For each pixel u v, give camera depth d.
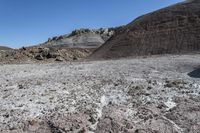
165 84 24.89
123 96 21.45
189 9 79.25
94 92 22.47
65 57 84.31
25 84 25.50
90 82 26.19
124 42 75.38
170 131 15.93
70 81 26.78
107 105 19.38
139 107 19.00
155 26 77.69
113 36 88.56
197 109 18.67
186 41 63.66
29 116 17.03
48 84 25.36
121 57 66.44
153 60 43.06
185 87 23.75
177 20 75.31
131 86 24.30
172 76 28.59
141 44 70.69
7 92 22.45
